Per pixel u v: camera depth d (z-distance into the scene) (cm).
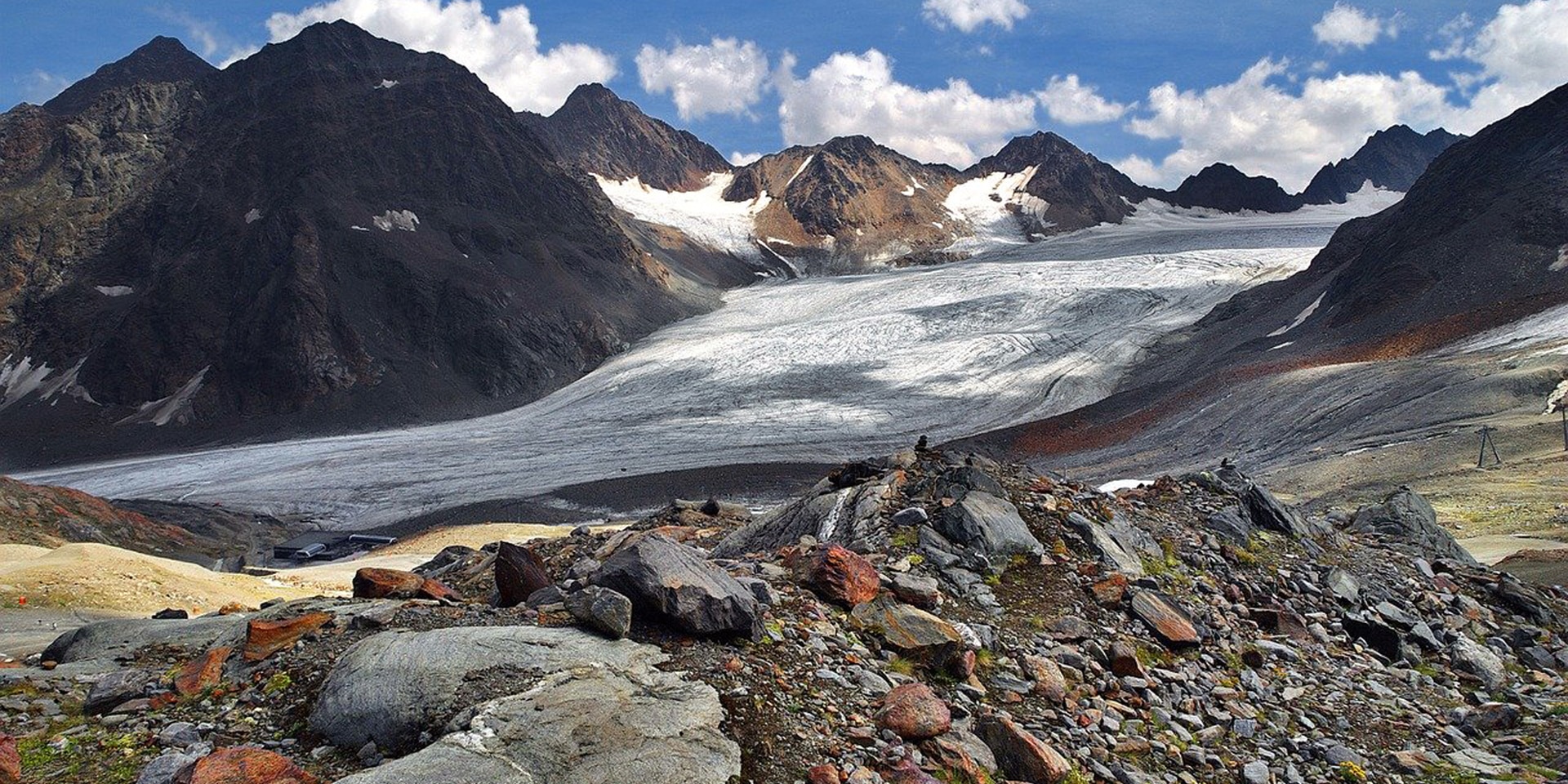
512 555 1095
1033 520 1358
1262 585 1386
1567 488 4175
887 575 1134
